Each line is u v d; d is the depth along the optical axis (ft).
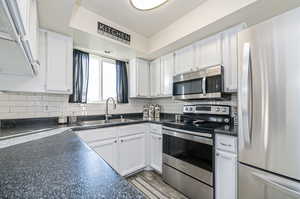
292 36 3.38
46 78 6.16
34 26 4.02
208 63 6.79
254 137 3.98
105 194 1.49
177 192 6.46
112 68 10.12
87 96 8.93
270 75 3.69
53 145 3.37
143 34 8.66
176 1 5.99
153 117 10.13
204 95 6.59
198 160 5.79
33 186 1.65
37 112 6.79
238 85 4.36
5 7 1.63
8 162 2.36
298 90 3.30
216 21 5.62
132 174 8.05
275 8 4.83
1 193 1.51
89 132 6.39
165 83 9.18
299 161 3.28
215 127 5.74
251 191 4.09
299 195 3.25
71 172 2.00
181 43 7.59
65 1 4.49
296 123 3.32
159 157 7.91
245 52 4.09
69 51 6.72
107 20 7.15
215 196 5.25
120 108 10.16
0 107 5.89
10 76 5.56
